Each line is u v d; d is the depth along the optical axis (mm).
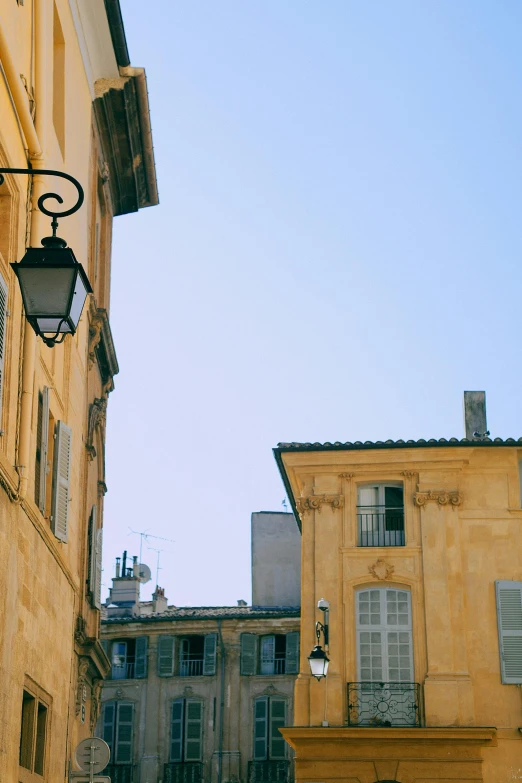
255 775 49719
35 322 10867
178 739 50938
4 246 14219
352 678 33125
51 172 10555
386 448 34750
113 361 29422
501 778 31656
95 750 20344
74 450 20609
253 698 51062
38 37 16000
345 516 34750
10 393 14117
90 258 25438
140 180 30547
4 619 13688
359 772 31828
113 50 23797
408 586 33875
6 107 13883
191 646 53125
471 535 34156
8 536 13859
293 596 54469
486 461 34812
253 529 55688
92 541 26797
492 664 32938
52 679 17750
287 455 35250
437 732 31594
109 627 53531
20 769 15031
